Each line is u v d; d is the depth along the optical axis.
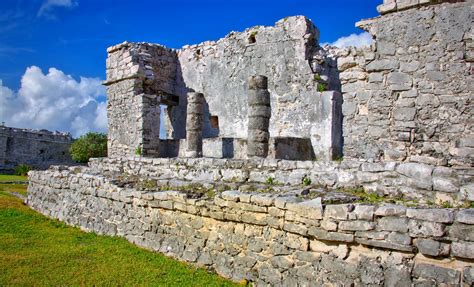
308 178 6.70
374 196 5.66
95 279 5.68
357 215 4.67
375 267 4.50
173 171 9.55
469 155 7.38
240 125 16.72
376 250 4.55
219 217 6.19
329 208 4.88
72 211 10.04
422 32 7.89
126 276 5.82
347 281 4.68
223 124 17.33
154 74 17.94
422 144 7.82
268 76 15.86
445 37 7.69
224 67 17.39
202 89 18.22
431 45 7.81
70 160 36.16
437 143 7.70
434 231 4.17
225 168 8.29
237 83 16.89
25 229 8.99
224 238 6.14
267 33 15.98
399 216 4.43
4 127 31.33
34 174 12.59
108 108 17.69
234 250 5.96
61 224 9.88
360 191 5.96
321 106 14.30
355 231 4.66
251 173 7.60
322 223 4.92
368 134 8.32
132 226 7.93
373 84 8.33
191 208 6.65
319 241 5.01
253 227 5.77
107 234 8.57
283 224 5.34
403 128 7.99
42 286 5.39
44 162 33.78
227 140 15.14
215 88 17.70
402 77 8.05
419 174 5.45
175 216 7.01
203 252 6.40
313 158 14.41
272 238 5.51
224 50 17.44
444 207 4.64
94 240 8.12
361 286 4.56
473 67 7.47
